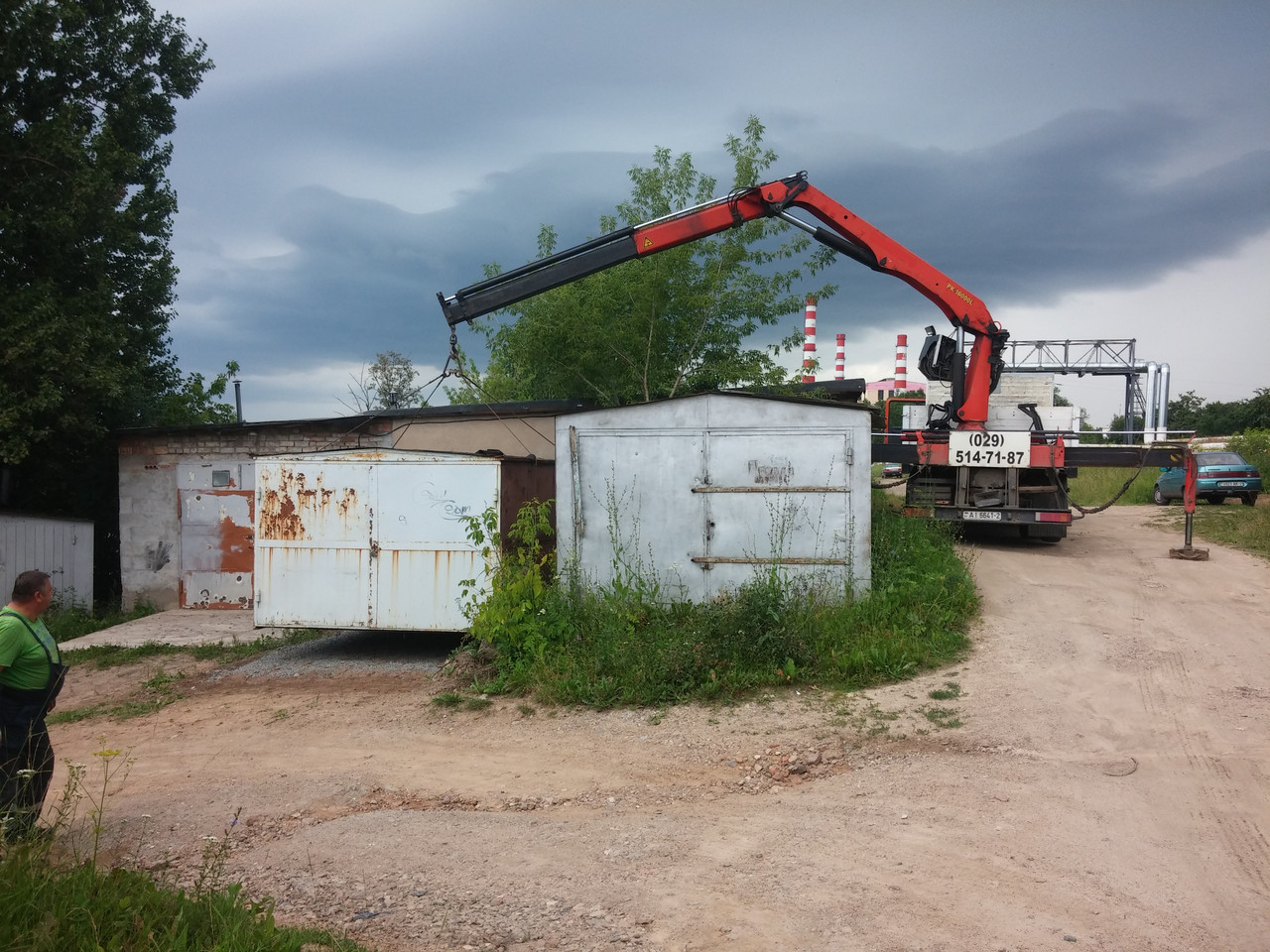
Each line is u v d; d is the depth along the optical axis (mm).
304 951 3771
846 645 8727
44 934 3293
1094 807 5441
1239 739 6453
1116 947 3854
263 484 10703
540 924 4156
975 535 15977
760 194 12844
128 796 6504
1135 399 42406
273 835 5629
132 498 15617
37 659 5277
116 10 17938
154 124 18797
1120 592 11000
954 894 4355
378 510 10500
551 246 19469
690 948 3893
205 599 15438
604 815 5715
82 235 15367
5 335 13945
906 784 5941
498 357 21797
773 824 5367
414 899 4477
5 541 14375
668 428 10492
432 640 11562
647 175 19156
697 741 7102
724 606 9070
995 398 15773
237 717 8609
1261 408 50875
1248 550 14258
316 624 10594
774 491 10242
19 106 15945
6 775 4992
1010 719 7062
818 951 3840
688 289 18656
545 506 10297
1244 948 3846
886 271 13625
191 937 3656
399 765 6984
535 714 8086
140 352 18094
